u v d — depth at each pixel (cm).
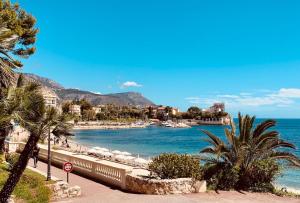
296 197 1759
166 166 1686
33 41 2300
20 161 1016
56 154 2466
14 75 1458
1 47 1386
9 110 913
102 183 1862
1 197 1000
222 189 1784
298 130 16300
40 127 963
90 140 10069
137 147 7719
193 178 1648
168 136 12875
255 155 1891
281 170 1916
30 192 1381
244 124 1884
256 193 1780
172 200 1460
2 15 1933
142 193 1616
